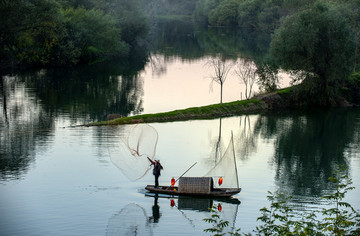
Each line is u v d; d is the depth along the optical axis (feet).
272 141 139.95
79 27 296.51
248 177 102.53
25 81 233.96
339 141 142.31
